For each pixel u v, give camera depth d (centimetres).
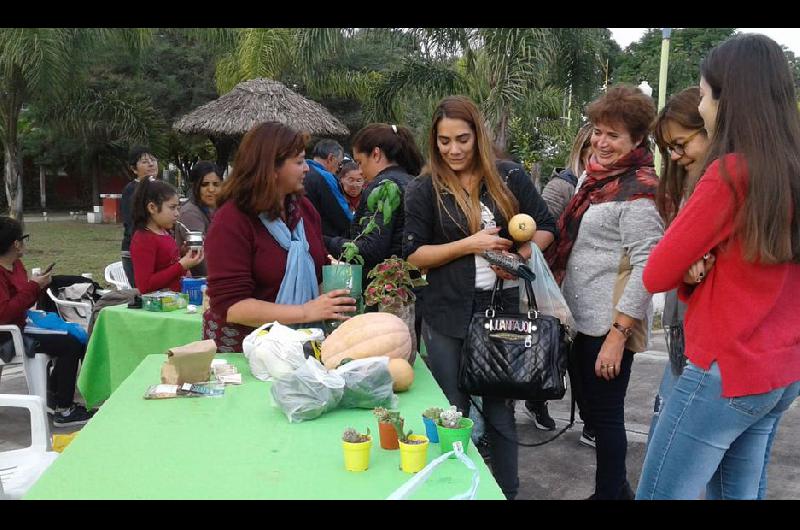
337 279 242
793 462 382
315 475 151
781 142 167
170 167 2592
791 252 167
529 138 1009
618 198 262
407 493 140
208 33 1416
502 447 270
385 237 307
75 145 2405
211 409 191
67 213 2866
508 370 243
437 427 166
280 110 1019
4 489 248
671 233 181
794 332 177
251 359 218
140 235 429
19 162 1166
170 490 143
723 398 178
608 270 269
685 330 191
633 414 466
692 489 189
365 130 375
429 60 1088
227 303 238
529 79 910
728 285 176
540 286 257
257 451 163
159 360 241
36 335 425
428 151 273
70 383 439
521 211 273
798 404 477
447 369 269
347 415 190
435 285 267
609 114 259
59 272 1149
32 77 1004
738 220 169
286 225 252
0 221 418
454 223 262
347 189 532
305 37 1083
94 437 170
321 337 226
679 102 231
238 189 238
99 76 1800
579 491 350
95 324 393
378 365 194
